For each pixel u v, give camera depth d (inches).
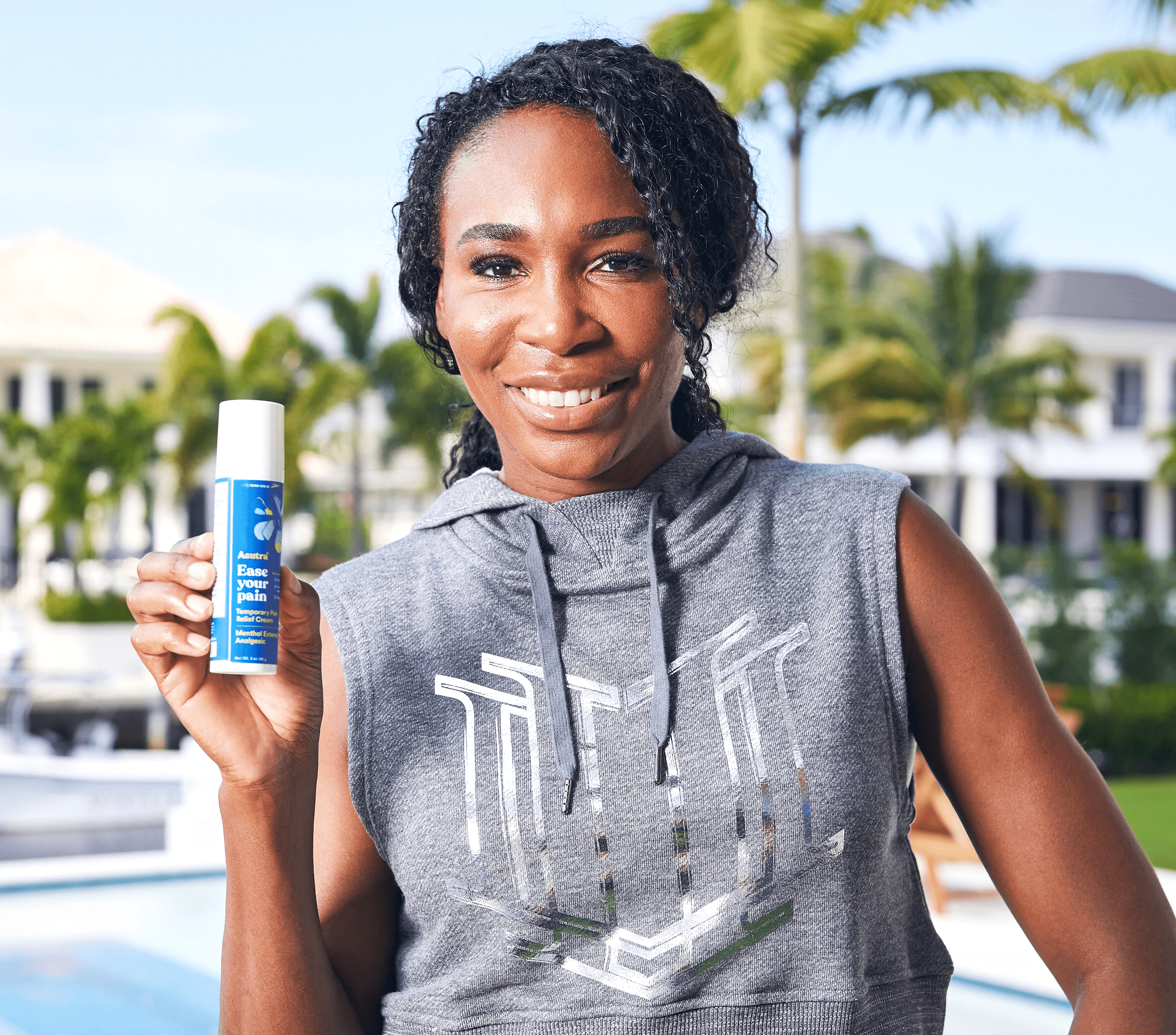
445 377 56.1
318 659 42.7
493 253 43.4
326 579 50.0
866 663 43.5
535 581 44.9
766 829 42.1
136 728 557.0
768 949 41.9
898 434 918.4
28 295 1229.7
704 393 48.7
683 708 43.4
